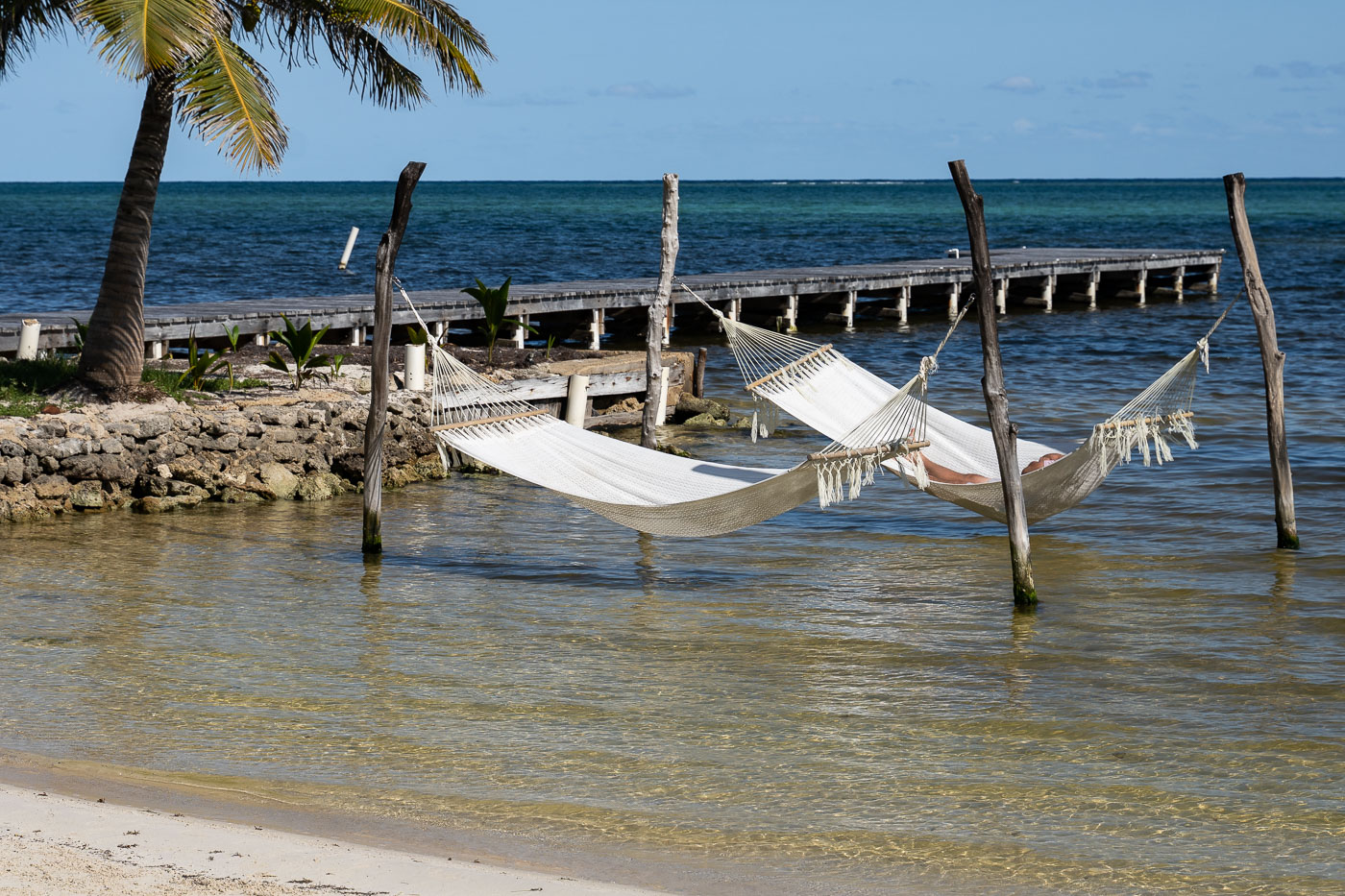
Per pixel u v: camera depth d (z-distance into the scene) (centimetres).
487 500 1560
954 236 8206
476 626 1064
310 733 821
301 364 1773
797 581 1223
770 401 1339
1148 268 4341
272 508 1480
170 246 6612
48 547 1273
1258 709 888
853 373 1405
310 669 948
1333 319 3616
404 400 1691
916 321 3753
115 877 572
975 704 894
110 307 1546
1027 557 1120
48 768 746
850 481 1101
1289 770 780
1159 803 730
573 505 1539
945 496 1284
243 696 887
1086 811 719
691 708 880
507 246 6988
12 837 616
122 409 1516
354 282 4569
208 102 1270
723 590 1191
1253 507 1509
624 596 1164
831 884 625
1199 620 1095
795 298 3378
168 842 620
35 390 1546
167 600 1115
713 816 704
